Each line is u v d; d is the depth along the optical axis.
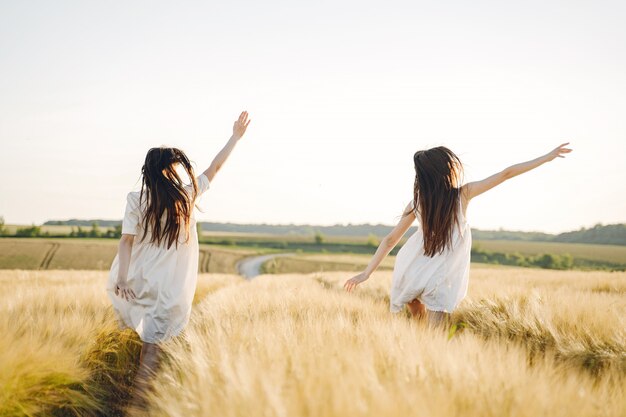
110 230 117.69
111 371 4.00
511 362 2.42
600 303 5.00
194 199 3.90
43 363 3.09
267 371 2.27
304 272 80.19
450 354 2.40
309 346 2.70
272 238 151.25
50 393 3.06
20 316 4.09
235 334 3.28
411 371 2.25
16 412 2.86
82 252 86.75
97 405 3.28
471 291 6.81
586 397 2.06
